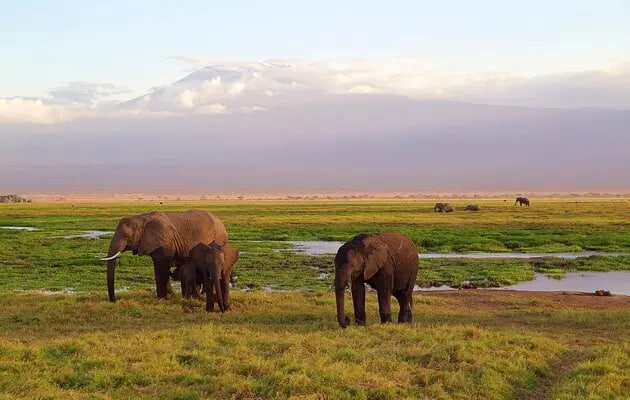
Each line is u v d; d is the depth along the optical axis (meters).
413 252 17.41
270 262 34.81
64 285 26.39
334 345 13.41
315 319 17.91
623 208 105.50
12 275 29.27
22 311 18.28
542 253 40.97
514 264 34.22
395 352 12.86
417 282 28.27
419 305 20.66
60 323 17.05
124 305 19.23
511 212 91.19
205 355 12.27
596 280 29.73
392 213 90.38
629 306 21.59
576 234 51.50
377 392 10.26
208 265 19.33
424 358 12.40
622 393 10.77
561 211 93.81
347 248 16.20
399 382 10.96
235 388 10.25
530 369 12.23
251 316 18.30
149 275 29.67
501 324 17.45
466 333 14.84
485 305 21.28
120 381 10.70
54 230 60.00
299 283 27.66
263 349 13.08
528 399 10.95
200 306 19.84
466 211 95.88
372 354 12.59
